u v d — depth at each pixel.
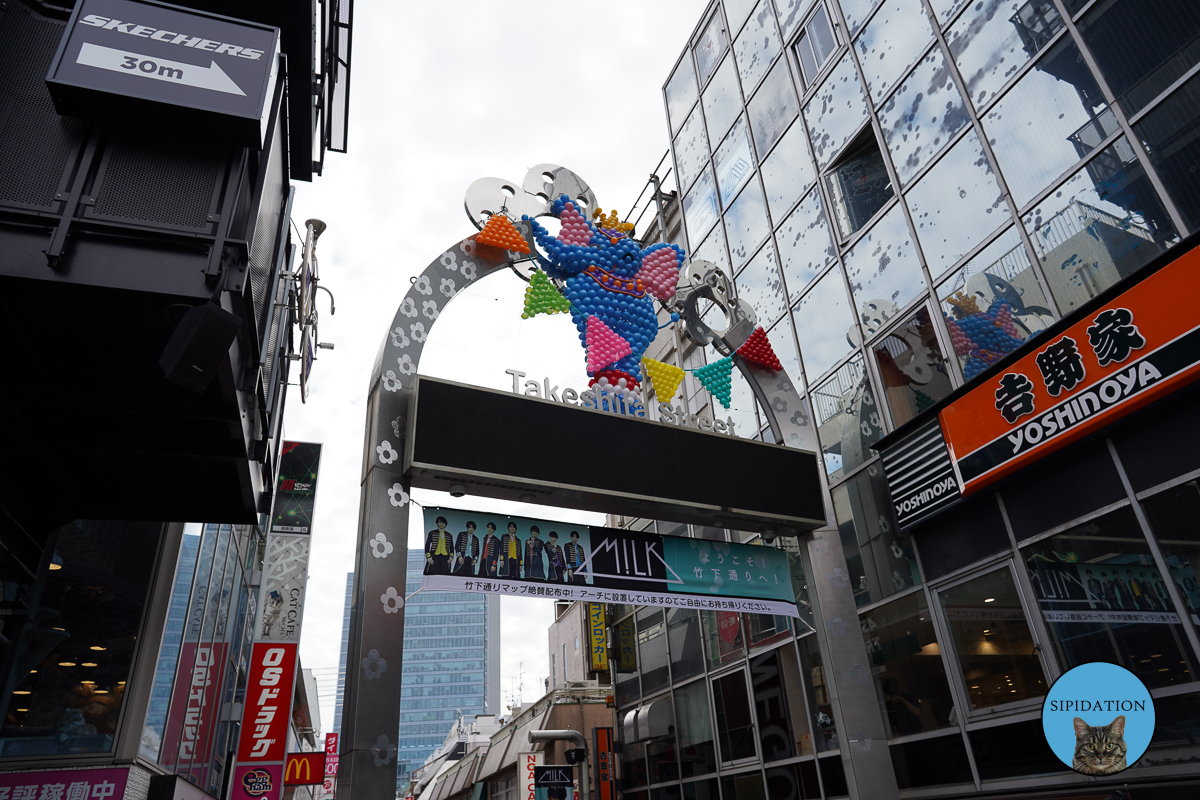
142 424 6.30
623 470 10.12
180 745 11.11
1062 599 8.98
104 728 9.11
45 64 5.24
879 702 11.52
